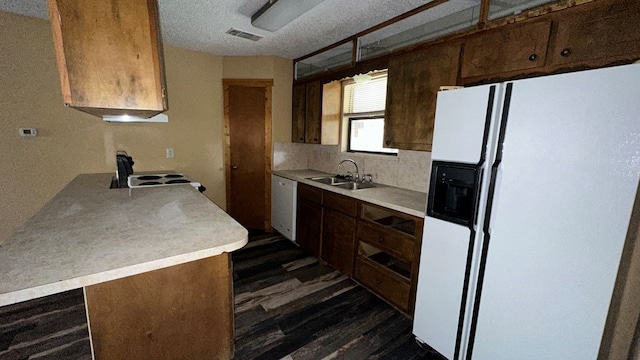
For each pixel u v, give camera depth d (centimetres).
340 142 338
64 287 79
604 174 98
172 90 323
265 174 379
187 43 304
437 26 211
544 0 148
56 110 263
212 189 368
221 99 358
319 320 198
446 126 151
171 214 147
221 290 131
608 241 99
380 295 219
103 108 125
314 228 294
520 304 124
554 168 110
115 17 117
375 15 221
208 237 115
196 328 127
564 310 111
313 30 258
